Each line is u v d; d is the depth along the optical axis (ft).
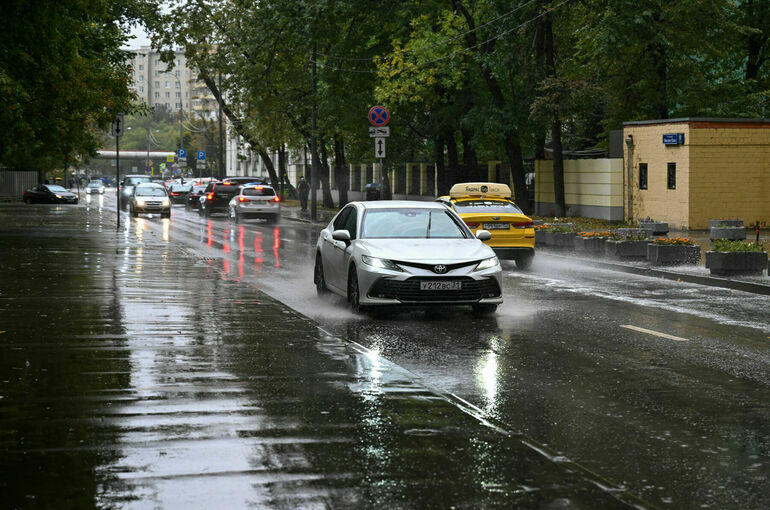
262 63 167.22
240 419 21.16
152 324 35.99
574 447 20.38
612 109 133.49
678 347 34.01
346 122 150.00
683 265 65.67
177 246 78.48
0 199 225.15
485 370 29.48
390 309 44.16
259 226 127.54
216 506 15.21
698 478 18.11
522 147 155.43
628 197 118.32
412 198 186.70
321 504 15.38
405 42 137.49
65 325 35.35
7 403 22.52
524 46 118.11
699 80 125.18
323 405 22.70
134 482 16.39
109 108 94.68
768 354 32.63
